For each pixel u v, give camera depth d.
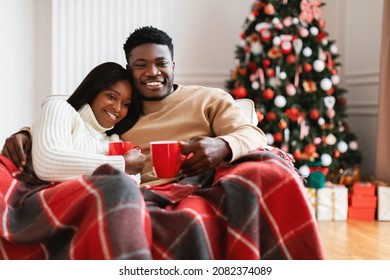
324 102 3.46
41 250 1.26
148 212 1.20
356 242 2.65
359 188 3.32
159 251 1.19
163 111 1.87
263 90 3.38
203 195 1.34
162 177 1.47
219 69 4.08
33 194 1.36
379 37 3.82
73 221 1.18
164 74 1.85
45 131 1.51
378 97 3.54
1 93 3.65
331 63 3.52
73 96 1.76
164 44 1.85
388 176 3.45
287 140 3.36
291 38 3.36
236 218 1.24
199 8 4.05
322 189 3.28
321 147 3.46
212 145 1.45
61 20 3.60
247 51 3.51
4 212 1.28
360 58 4.05
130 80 1.81
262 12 3.49
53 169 1.44
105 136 1.81
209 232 1.24
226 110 1.82
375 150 3.88
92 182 1.18
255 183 1.27
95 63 3.63
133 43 1.84
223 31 4.08
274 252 1.28
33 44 3.74
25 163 1.55
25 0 3.70
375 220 3.29
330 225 3.12
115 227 1.07
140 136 1.85
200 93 1.90
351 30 4.16
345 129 3.69
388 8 3.46
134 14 3.65
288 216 1.28
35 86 3.76
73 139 1.61
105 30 3.63
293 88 3.37
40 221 1.22
